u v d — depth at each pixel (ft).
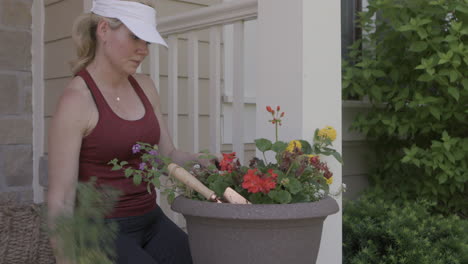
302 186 5.33
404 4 11.46
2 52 10.45
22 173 10.78
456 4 10.93
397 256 8.84
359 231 9.40
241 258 4.86
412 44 10.95
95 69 5.92
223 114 11.69
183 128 11.09
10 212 3.35
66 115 5.41
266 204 4.84
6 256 3.26
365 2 13.51
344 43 13.16
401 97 11.41
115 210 5.67
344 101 12.46
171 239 6.25
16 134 10.69
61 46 10.14
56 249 3.38
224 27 11.59
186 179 5.26
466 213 11.84
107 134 5.58
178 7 10.95
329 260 7.06
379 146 13.04
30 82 10.87
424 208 10.44
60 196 5.27
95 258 3.49
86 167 5.67
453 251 9.24
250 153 12.39
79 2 9.60
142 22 5.72
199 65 11.39
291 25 6.58
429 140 12.33
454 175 11.14
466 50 10.41
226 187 5.30
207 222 4.94
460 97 11.17
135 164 5.90
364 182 13.39
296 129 6.55
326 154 6.38
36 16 10.69
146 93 6.64
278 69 6.71
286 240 4.84
